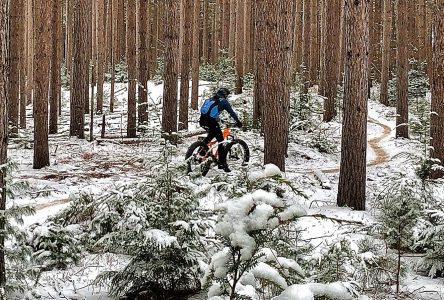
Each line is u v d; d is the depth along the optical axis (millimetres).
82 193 6453
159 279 4914
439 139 11234
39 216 8016
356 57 9086
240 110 19906
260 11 18906
